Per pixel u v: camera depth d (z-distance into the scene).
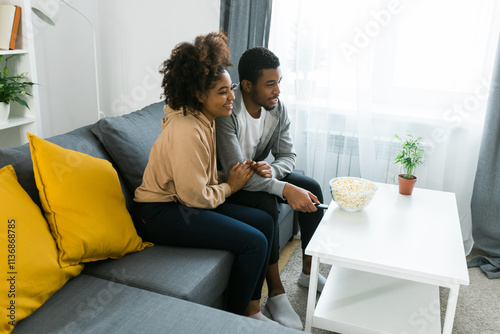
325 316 1.67
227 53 1.77
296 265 2.37
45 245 1.34
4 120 2.37
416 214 1.89
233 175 1.87
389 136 2.62
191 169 1.65
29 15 2.40
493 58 2.34
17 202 1.32
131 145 1.85
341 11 2.48
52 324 1.24
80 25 2.98
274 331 1.26
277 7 2.56
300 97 2.63
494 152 2.39
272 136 2.17
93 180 1.54
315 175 2.75
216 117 1.85
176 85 1.67
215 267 1.57
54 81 2.90
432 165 2.58
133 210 1.83
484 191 2.45
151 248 1.68
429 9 2.39
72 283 1.43
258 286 1.79
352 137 2.65
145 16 2.98
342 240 1.64
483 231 2.51
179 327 1.25
